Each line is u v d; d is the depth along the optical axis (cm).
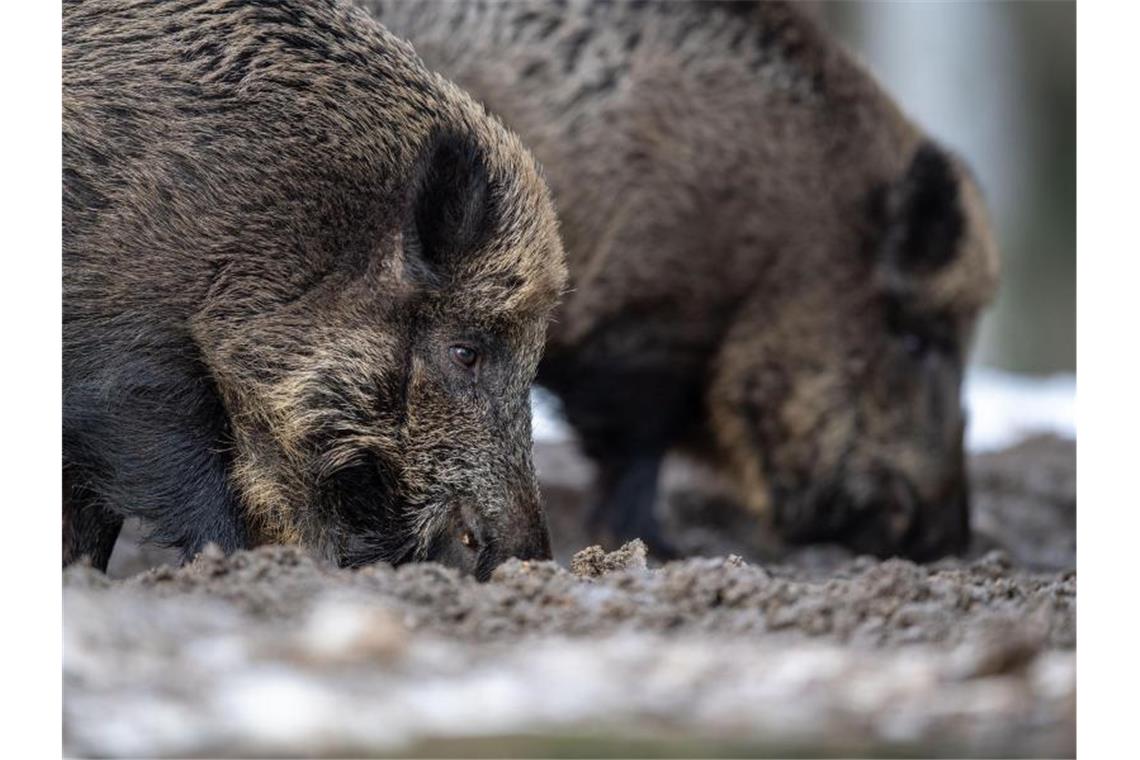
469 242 2148
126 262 2038
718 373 3394
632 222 3238
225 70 2111
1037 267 8719
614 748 1376
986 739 1448
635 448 3438
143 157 2056
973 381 6291
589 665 1571
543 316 2230
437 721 1412
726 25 3338
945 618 1858
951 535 3484
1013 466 4616
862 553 3516
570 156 3194
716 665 1580
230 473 2106
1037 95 8731
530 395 2222
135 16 2112
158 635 1586
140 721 1384
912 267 3397
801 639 1758
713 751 1375
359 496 2131
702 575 1909
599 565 2128
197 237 2064
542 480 4122
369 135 2144
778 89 3353
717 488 3806
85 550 2141
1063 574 2331
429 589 1812
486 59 3164
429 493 2138
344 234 2119
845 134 3419
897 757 1394
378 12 3100
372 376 2123
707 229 3291
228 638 1588
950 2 8306
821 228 3378
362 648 1556
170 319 2056
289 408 2098
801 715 1473
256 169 2086
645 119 3231
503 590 1856
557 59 3200
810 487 3453
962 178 3509
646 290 3269
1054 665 1644
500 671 1549
